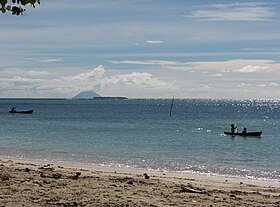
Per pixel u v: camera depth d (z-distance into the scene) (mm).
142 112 138625
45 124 73750
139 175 20344
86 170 21484
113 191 14227
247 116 117062
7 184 14484
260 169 26406
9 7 5973
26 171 18328
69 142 42875
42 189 13961
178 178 20438
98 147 38531
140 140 46406
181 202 13016
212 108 198500
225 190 16250
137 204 12352
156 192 14531
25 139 45531
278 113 142375
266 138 51938
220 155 34125
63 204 11883
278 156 33969
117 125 72938
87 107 196500
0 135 50406
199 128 67625
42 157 30406
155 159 30500
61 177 17000
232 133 54875
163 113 131625
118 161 28891
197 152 35969
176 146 40719
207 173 23969
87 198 12875
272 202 13773
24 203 11828
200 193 14961
